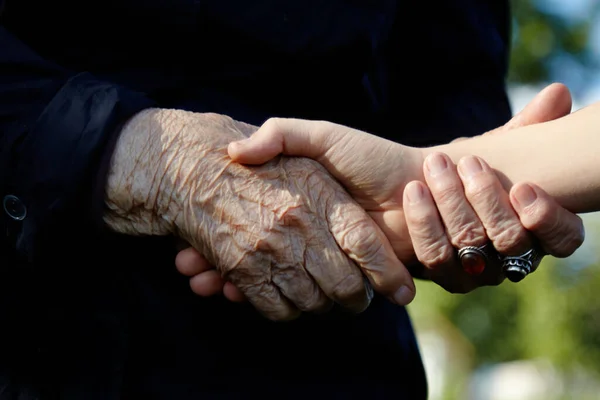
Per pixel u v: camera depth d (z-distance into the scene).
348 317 0.75
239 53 0.74
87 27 0.73
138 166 0.69
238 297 0.72
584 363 3.85
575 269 3.94
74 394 0.71
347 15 0.75
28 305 0.71
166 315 0.72
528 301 3.92
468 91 0.87
